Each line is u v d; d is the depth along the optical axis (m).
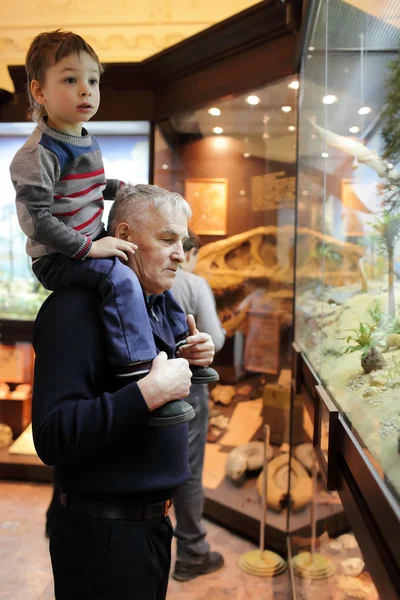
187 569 2.39
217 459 3.08
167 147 3.13
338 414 1.14
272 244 2.78
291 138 2.56
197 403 2.37
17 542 2.62
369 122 1.39
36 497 3.19
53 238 1.04
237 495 2.91
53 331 1.03
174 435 1.13
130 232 1.12
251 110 2.71
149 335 1.05
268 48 2.51
